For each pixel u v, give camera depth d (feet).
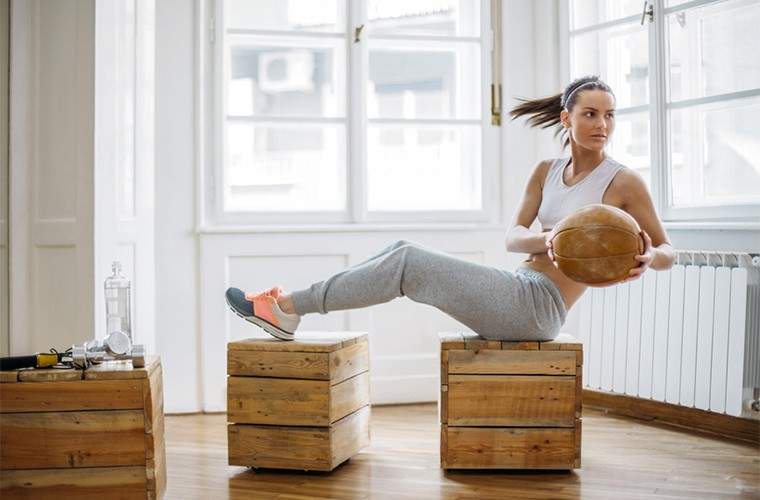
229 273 14.19
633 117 13.93
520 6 15.11
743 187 12.29
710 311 11.76
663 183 13.28
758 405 11.44
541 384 9.98
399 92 15.02
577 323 14.49
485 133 15.06
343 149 14.73
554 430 9.99
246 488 9.53
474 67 15.19
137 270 13.56
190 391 14.11
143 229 13.73
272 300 10.27
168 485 9.66
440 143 15.16
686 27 13.00
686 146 13.08
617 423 13.01
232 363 10.21
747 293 11.53
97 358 8.75
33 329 12.07
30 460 8.45
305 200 14.75
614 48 14.17
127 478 8.51
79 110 11.76
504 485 9.58
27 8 12.10
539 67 15.07
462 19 15.17
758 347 11.47
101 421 8.47
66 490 8.48
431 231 14.78
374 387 14.58
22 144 12.10
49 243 11.98
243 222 14.34
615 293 13.37
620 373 13.24
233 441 10.19
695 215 12.82
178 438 12.21
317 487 9.55
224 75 14.29
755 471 10.14
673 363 12.32
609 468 10.30
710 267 11.82
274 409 10.09
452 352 10.01
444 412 10.03
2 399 8.42
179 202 14.07
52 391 8.43
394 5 14.98
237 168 14.52
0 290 12.05
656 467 10.35
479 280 9.91
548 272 10.24
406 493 9.28
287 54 14.61
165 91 14.01
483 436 10.01
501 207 15.15
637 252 8.87
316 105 14.73
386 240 14.64
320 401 9.97
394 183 15.07
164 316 13.99
